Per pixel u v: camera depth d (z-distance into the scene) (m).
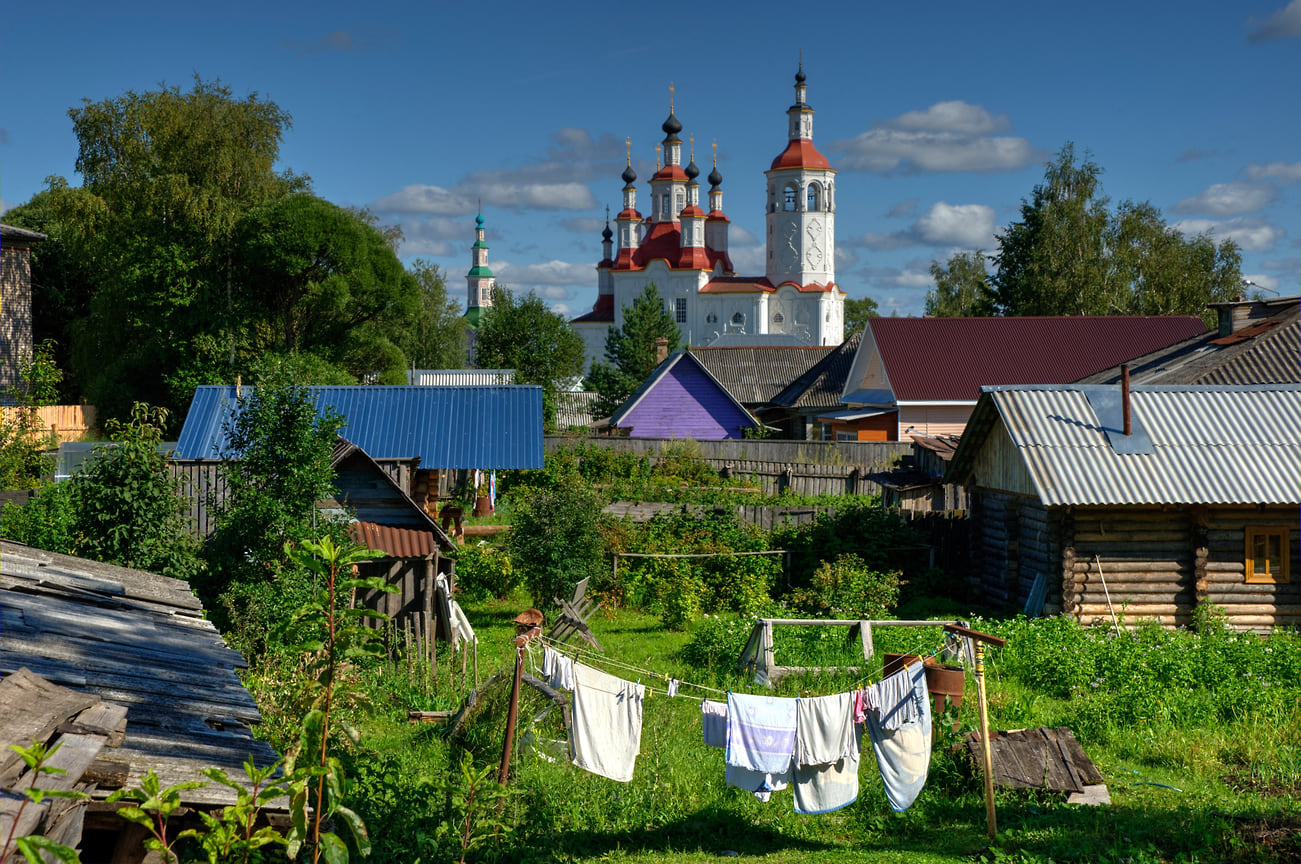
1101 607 18.89
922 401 41.28
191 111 50.44
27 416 33.59
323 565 5.91
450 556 19.56
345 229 50.00
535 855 9.85
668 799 11.21
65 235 52.25
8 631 6.74
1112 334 43.69
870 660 15.88
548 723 12.61
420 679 14.91
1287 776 11.66
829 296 96.38
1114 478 18.81
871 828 10.70
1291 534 19.09
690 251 94.88
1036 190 62.66
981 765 11.40
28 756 3.93
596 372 62.31
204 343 46.34
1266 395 20.67
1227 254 61.53
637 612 21.00
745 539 23.52
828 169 95.75
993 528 21.88
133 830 4.98
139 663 6.95
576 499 20.94
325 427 16.70
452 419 28.86
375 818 9.45
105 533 15.47
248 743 5.96
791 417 53.03
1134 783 11.59
